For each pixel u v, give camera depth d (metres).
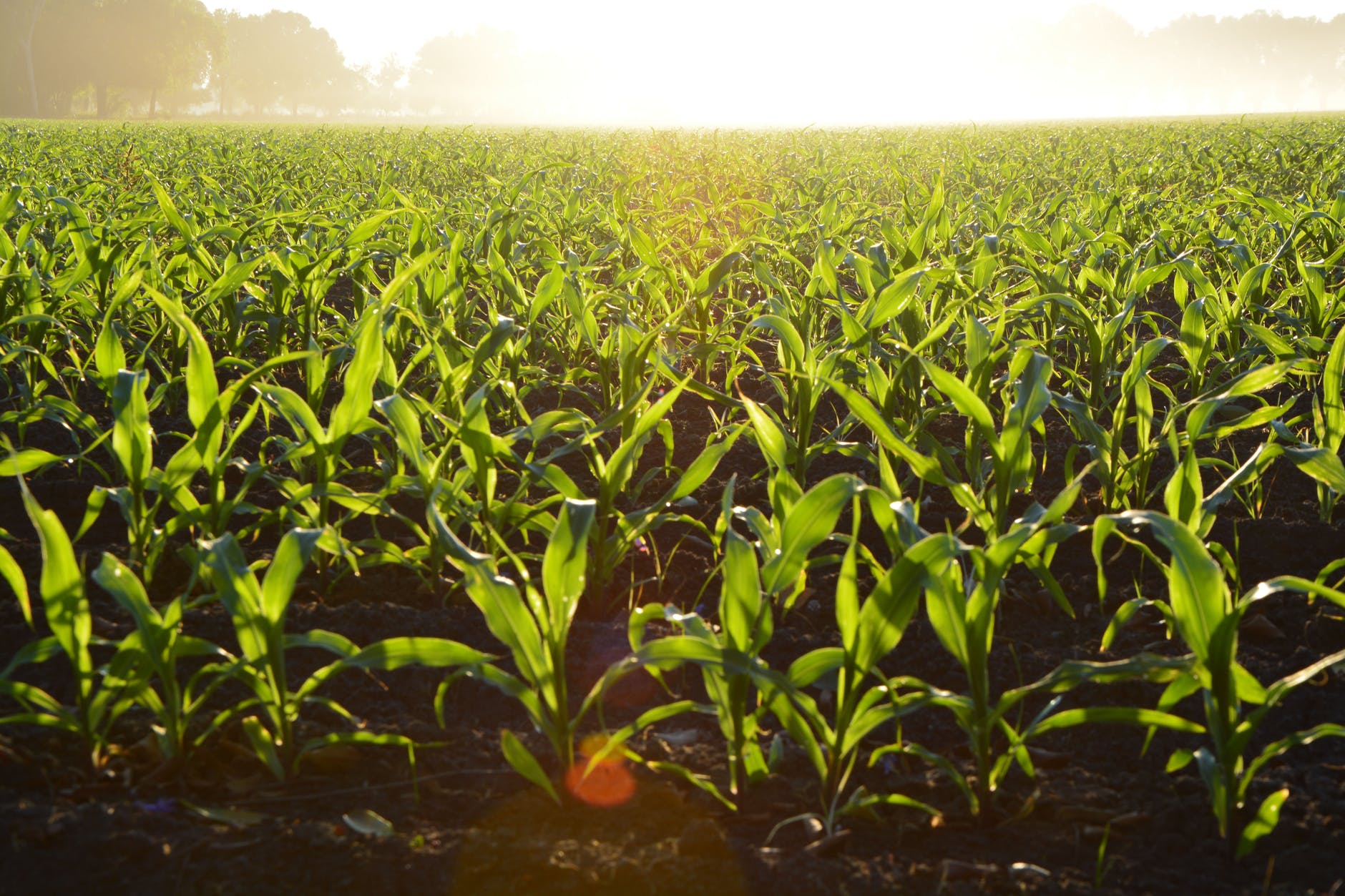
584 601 2.87
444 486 2.73
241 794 2.02
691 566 3.21
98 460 4.07
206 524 2.78
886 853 1.91
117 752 2.11
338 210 8.27
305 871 1.79
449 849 1.84
